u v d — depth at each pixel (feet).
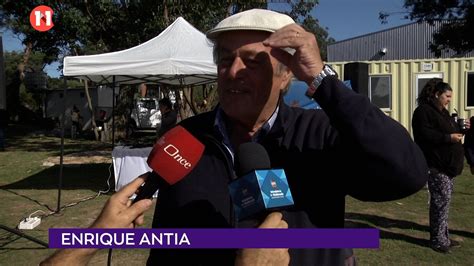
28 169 36.91
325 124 4.67
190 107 43.60
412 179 3.79
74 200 24.76
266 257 3.54
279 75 4.61
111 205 4.17
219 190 4.65
